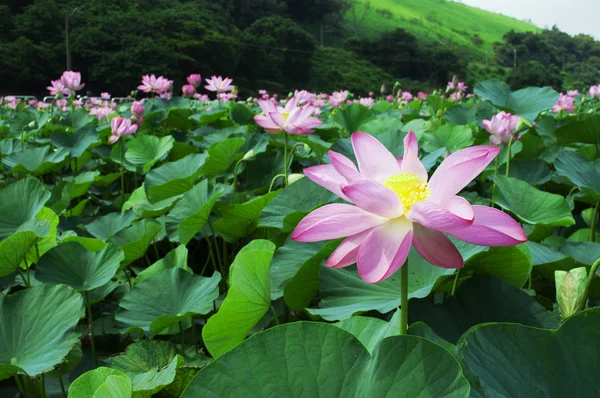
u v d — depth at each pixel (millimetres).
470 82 62344
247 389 1075
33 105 12312
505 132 3357
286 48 54281
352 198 1103
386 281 2039
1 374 1730
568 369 1175
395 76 62094
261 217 2773
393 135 3572
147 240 2885
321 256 2078
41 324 1925
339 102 8484
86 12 42500
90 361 2479
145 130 6762
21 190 2949
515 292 1824
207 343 1810
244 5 71438
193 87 7270
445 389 999
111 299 3033
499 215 1130
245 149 4445
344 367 1102
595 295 2152
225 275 3143
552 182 3857
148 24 43375
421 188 1218
